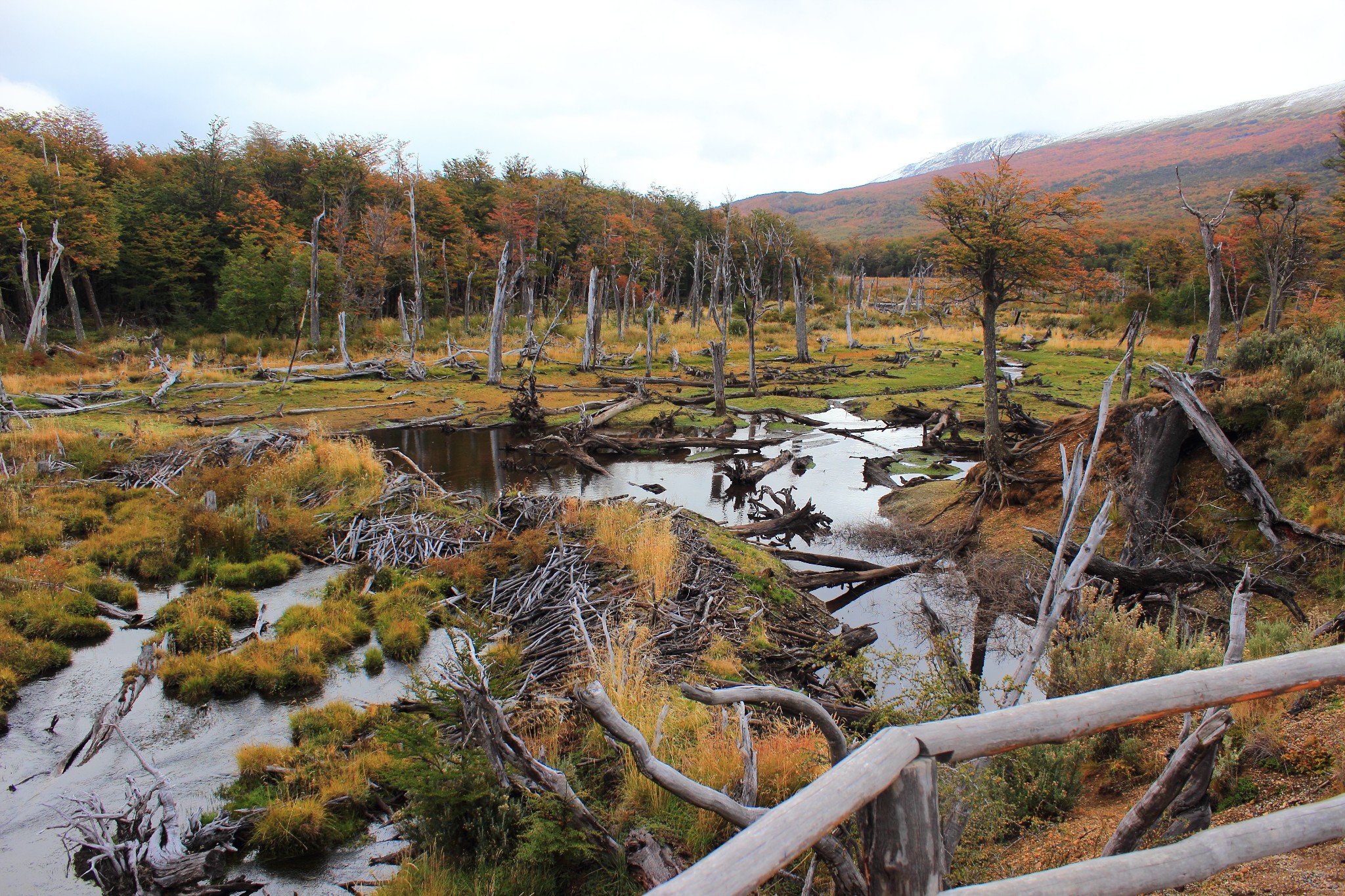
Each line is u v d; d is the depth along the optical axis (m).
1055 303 18.41
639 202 93.31
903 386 38.06
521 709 8.05
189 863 5.97
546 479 21.72
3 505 14.99
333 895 5.98
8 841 6.69
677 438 26.45
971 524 15.20
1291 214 35.06
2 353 36.28
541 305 75.06
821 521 16.45
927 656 7.04
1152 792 3.54
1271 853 2.09
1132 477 12.30
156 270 56.31
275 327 52.22
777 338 61.12
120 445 20.36
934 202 17.77
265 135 74.62
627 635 9.23
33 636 10.38
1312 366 12.21
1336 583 9.20
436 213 71.69
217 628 10.46
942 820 4.62
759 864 1.63
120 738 8.30
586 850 5.55
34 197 46.50
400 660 10.12
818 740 6.48
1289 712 5.27
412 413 31.75
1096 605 7.34
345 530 14.83
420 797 6.14
